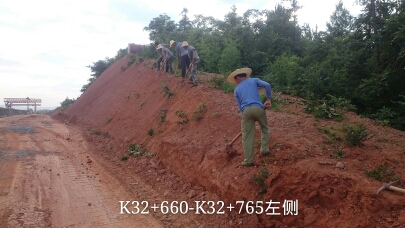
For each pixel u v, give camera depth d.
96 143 12.83
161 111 11.03
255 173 5.41
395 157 5.09
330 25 26.25
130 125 12.80
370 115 9.66
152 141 9.81
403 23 10.47
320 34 20.81
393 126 9.07
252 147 5.72
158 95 12.77
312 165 5.05
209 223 5.34
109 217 5.69
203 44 15.95
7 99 55.09
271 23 19.06
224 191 5.68
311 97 10.09
